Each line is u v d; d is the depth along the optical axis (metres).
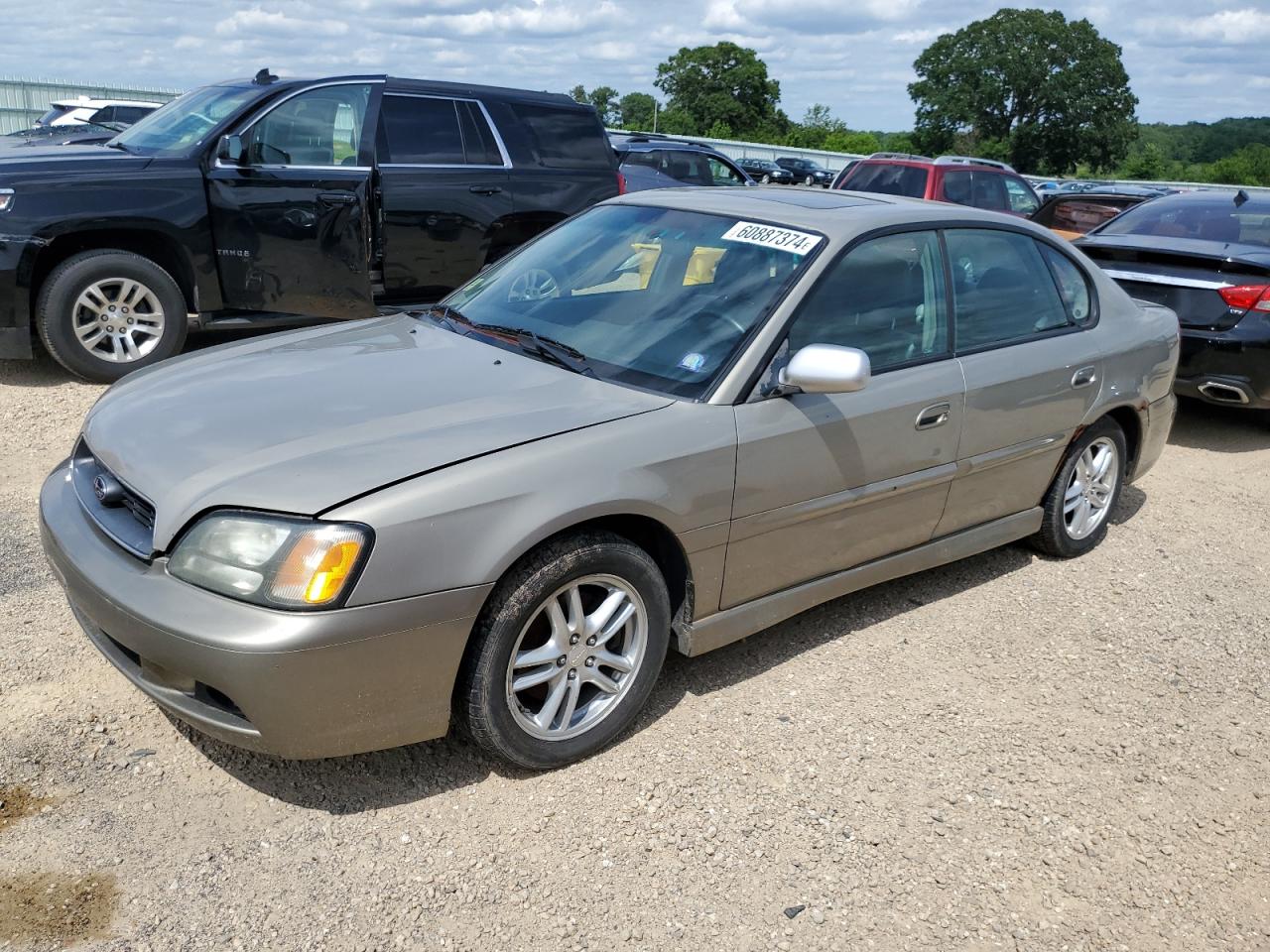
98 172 6.41
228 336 8.04
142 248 6.73
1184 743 3.51
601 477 2.92
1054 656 4.02
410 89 7.45
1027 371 4.21
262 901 2.52
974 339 4.09
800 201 4.07
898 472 3.77
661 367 3.36
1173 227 7.71
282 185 6.85
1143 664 4.02
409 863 2.68
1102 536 5.04
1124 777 3.29
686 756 3.21
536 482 2.80
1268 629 4.39
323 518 2.56
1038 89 73.56
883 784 3.15
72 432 5.72
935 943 2.57
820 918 2.61
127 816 2.76
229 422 2.97
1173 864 2.92
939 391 3.84
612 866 2.72
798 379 3.22
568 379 3.30
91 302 6.48
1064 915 2.70
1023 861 2.88
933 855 2.87
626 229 4.07
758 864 2.77
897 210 3.99
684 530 3.15
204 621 2.53
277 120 6.95
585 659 3.06
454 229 7.61
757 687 3.63
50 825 2.71
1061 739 3.47
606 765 3.13
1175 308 6.85
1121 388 4.74
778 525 3.42
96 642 2.96
